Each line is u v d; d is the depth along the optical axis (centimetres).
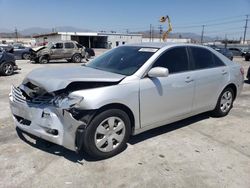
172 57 424
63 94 327
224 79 514
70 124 316
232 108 630
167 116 420
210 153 383
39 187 292
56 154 363
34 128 344
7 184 296
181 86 424
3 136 421
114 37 6288
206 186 302
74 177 312
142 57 405
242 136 452
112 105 345
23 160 346
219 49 2655
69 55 2006
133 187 297
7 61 1174
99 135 342
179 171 331
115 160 353
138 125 382
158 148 393
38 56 1889
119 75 371
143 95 373
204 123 510
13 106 377
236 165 351
